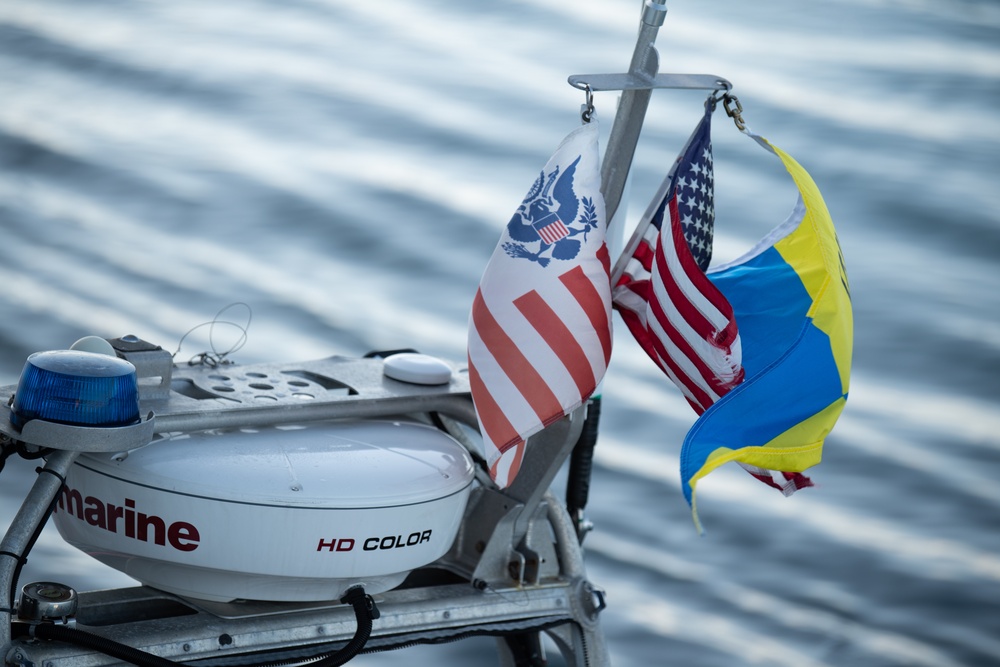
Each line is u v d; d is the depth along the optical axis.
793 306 3.74
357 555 3.64
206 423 3.67
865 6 36.03
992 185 23.94
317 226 18.97
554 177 3.59
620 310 4.02
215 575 3.59
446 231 19.16
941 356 16.89
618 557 10.56
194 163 21.14
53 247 17.19
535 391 3.58
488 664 7.97
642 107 3.81
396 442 3.92
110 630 3.47
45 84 24.89
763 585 10.43
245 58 27.12
